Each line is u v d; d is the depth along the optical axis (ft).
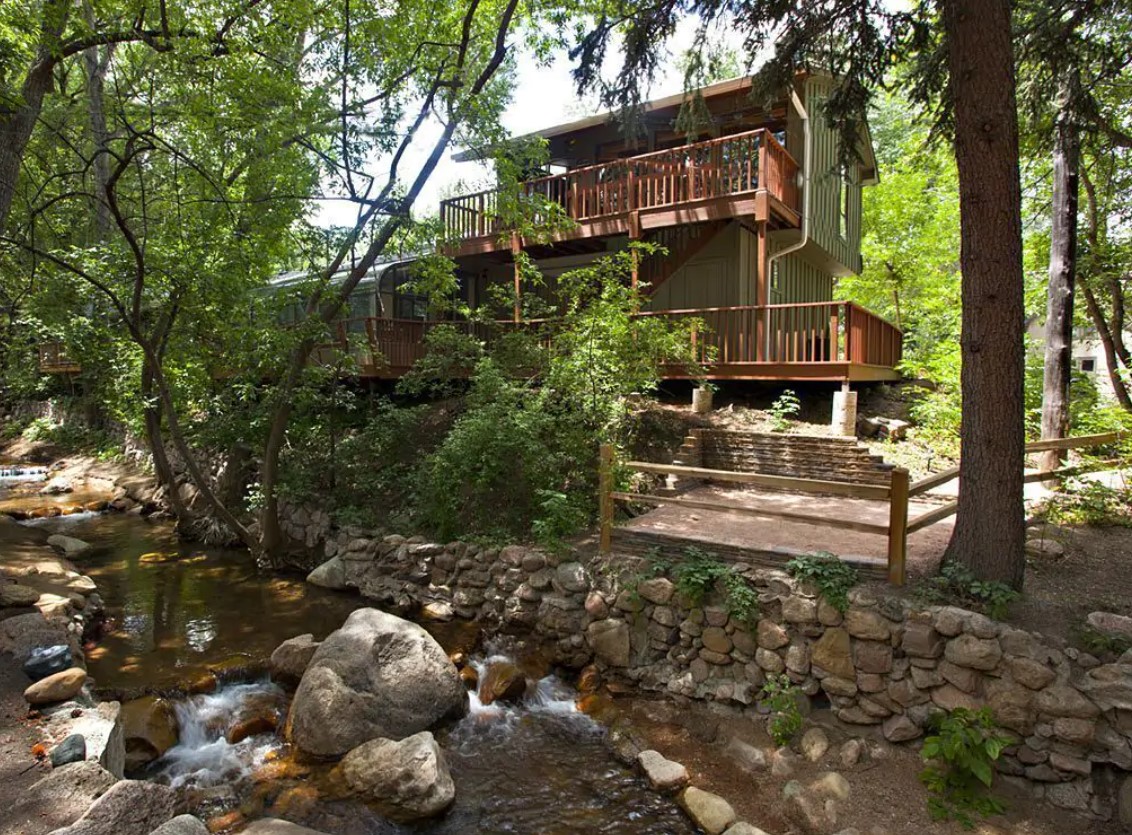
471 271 50.65
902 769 13.44
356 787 13.28
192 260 26.09
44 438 63.67
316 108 25.12
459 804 13.30
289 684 17.71
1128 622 13.30
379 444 29.91
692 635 17.20
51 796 10.12
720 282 41.14
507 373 29.50
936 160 48.80
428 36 30.01
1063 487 23.25
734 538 19.72
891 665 14.28
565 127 42.27
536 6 29.84
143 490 42.19
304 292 28.66
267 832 11.04
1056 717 12.44
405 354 37.65
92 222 43.29
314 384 29.22
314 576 25.61
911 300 59.67
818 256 46.68
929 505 24.57
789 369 30.99
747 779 13.93
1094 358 57.47
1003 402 14.76
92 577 26.76
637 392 28.35
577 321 28.27
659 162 36.68
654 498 19.03
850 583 15.35
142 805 9.85
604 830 12.63
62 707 13.10
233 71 23.70
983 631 13.37
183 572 27.55
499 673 17.94
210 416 33.12
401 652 16.49
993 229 14.60
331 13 26.35
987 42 14.32
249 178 26.66
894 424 30.60
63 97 32.42
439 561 23.53
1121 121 30.04
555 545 20.85
